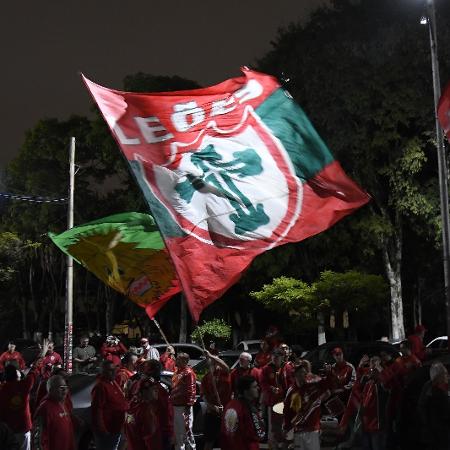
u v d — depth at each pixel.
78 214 54.88
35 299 61.66
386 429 12.30
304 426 10.96
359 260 40.41
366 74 36.28
